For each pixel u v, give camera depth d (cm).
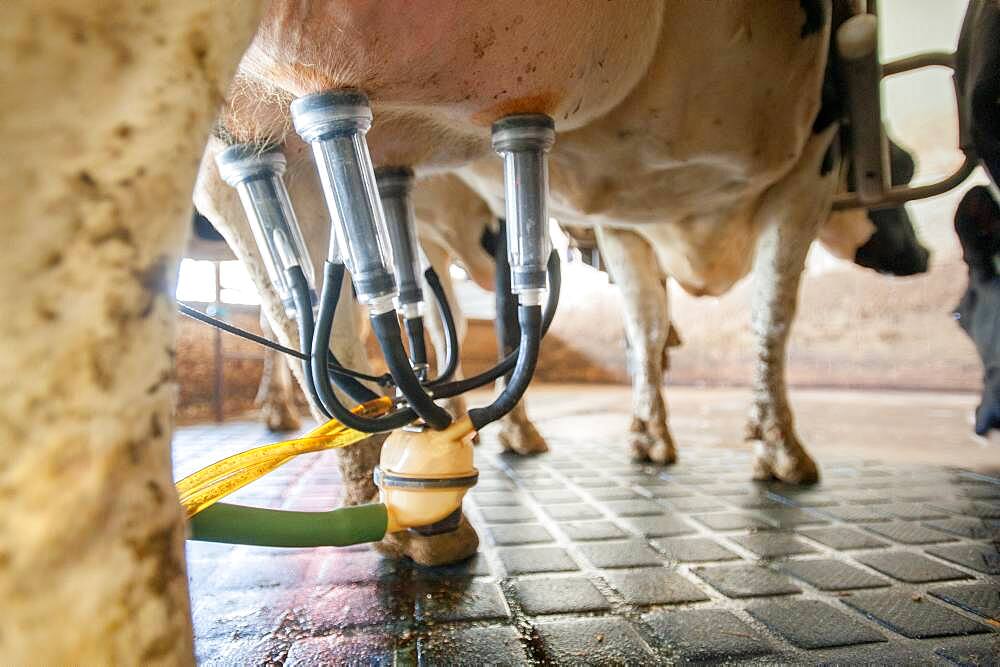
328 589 183
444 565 200
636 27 140
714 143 209
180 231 52
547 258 139
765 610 166
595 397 1041
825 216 301
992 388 338
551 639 151
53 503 44
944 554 209
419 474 162
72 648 44
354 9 105
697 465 382
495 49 118
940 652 143
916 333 953
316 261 181
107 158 47
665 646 147
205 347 768
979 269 333
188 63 51
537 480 338
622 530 240
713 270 333
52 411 45
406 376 132
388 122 154
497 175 253
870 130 283
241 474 134
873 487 313
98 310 47
